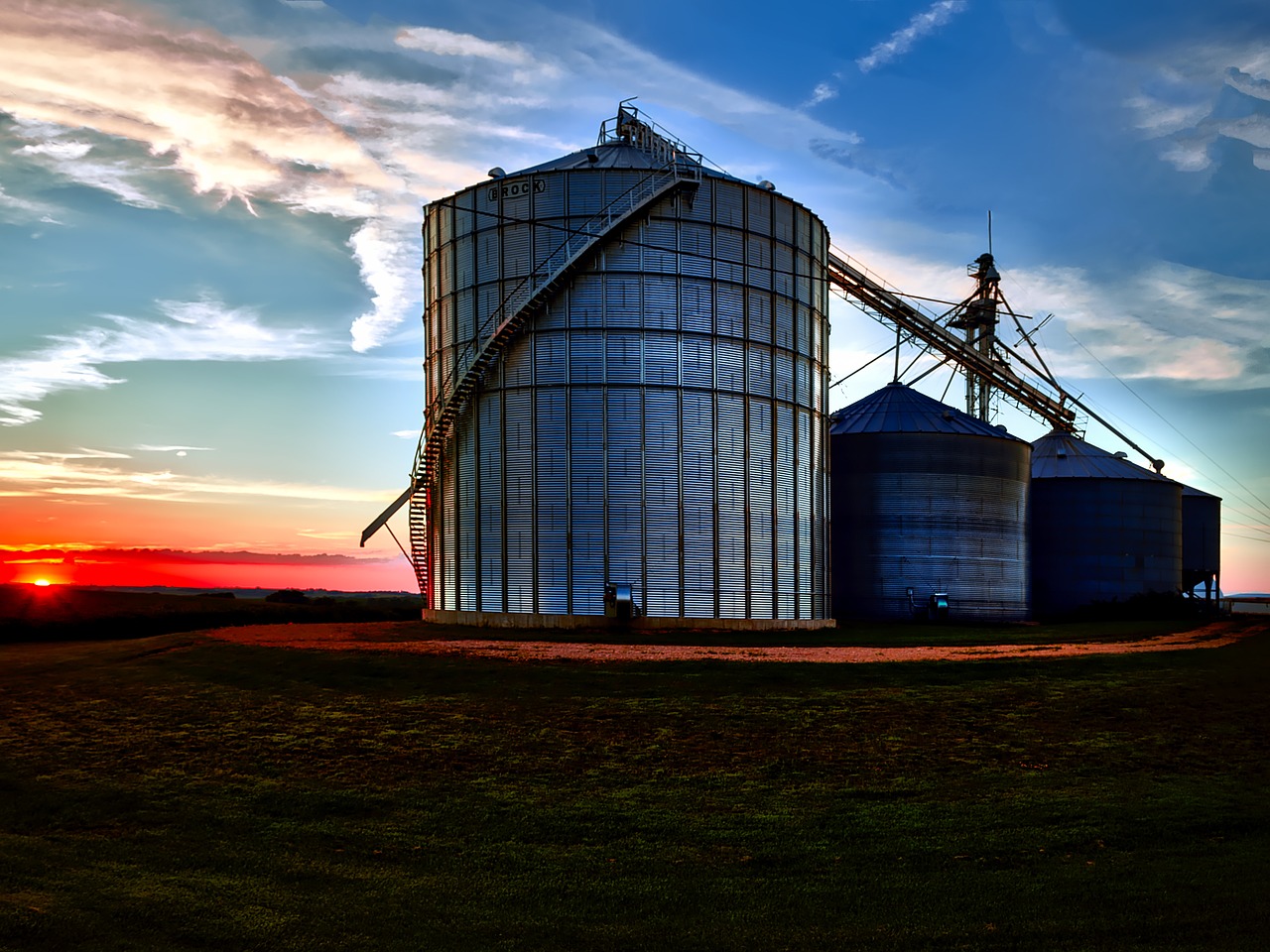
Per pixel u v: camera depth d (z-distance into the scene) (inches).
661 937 644.1
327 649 1713.8
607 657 1624.0
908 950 618.8
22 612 2297.0
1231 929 629.6
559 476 2384.4
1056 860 784.9
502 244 2484.0
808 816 899.4
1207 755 1106.1
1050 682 1443.2
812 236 2696.9
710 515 2418.8
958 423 3203.7
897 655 1729.8
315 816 896.3
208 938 616.7
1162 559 3784.5
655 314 2412.6
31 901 653.9
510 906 696.4
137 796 943.0
